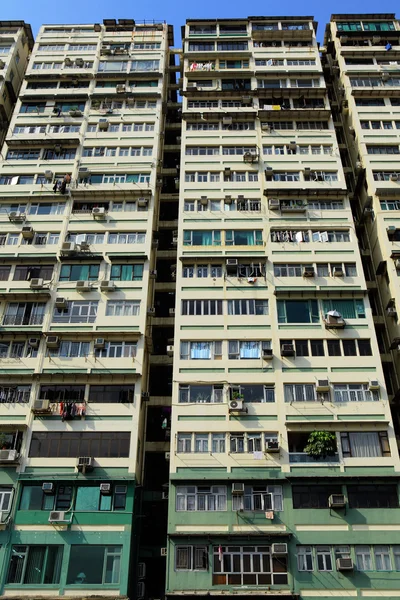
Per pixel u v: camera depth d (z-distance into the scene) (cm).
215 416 2712
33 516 2473
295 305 3048
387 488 2525
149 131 3894
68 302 3088
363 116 3922
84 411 2725
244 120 3922
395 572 2328
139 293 3111
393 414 3003
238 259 3212
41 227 3403
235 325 2983
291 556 2369
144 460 2844
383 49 4309
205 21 4538
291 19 4522
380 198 3478
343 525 2436
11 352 2928
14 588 2314
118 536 2428
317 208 3462
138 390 2792
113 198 3531
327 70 4525
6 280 3175
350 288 3102
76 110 3975
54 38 4459
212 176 3634
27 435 2672
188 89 4075
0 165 3712
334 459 2588
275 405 2741
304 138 3816
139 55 4384
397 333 3070
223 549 2400
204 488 2548
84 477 2553
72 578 2334
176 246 3753
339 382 2798
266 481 2538
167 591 2300
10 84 4322
